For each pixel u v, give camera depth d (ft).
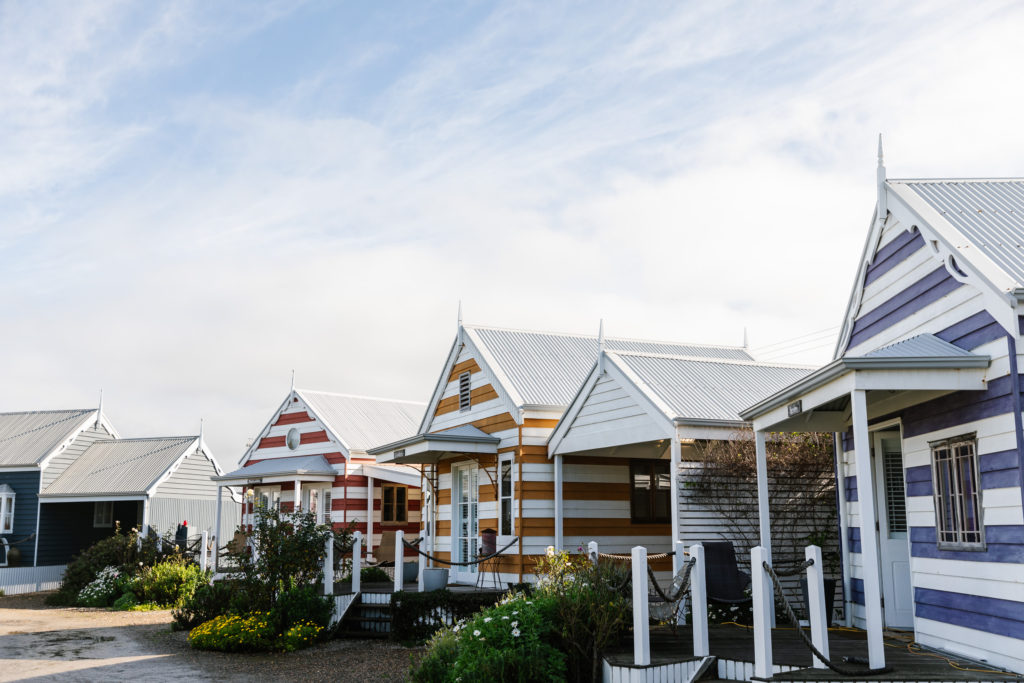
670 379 47.32
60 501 97.55
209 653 45.78
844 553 38.17
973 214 32.14
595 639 31.48
